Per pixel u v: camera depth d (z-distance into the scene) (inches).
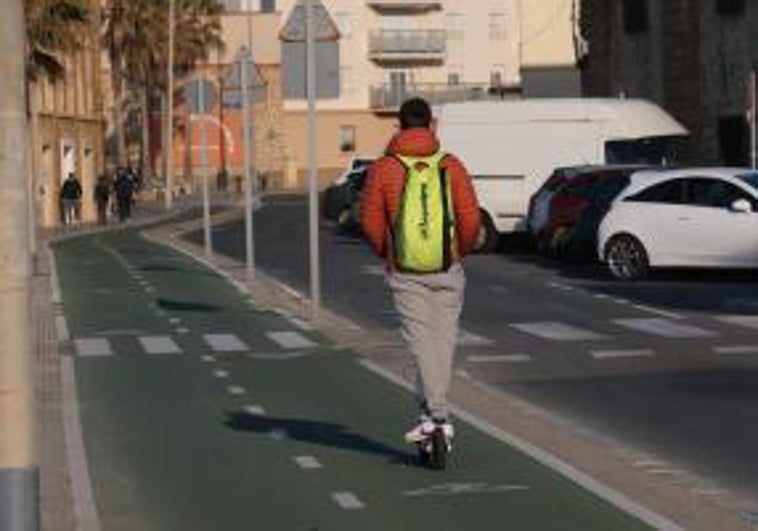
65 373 779.4
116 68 3873.0
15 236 256.2
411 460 526.6
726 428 583.2
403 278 484.1
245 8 4589.1
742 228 1221.7
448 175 480.1
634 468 508.1
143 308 1154.0
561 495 463.5
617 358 797.2
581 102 1647.4
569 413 626.2
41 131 2876.5
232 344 901.8
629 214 1279.5
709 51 1883.6
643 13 2080.5
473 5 4648.1
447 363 494.0
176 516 447.5
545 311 1048.2
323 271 1493.6
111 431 601.3
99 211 2984.7
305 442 568.1
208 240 1704.0
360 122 4640.8
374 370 771.4
